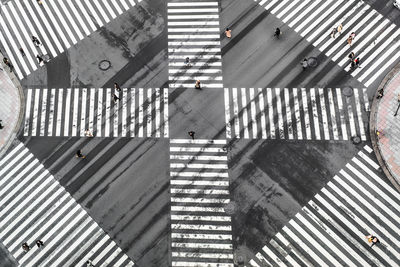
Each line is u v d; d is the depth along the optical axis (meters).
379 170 33.44
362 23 38.47
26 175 34.41
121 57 38.19
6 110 36.59
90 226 32.66
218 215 32.59
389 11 38.69
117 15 39.88
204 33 38.88
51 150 35.12
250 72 37.22
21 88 37.44
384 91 35.97
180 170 34.06
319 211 32.47
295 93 36.28
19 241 32.47
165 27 39.25
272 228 32.12
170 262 31.48
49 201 33.53
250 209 32.69
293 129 35.06
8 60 38.59
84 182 33.97
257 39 38.34
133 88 37.03
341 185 33.16
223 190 33.31
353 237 31.72
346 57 37.28
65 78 37.59
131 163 34.41
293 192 33.06
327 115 35.47
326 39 38.03
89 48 38.69
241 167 33.97
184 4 40.09
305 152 34.28
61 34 39.34
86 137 35.44
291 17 39.06
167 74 37.41
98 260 31.70
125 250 31.89
